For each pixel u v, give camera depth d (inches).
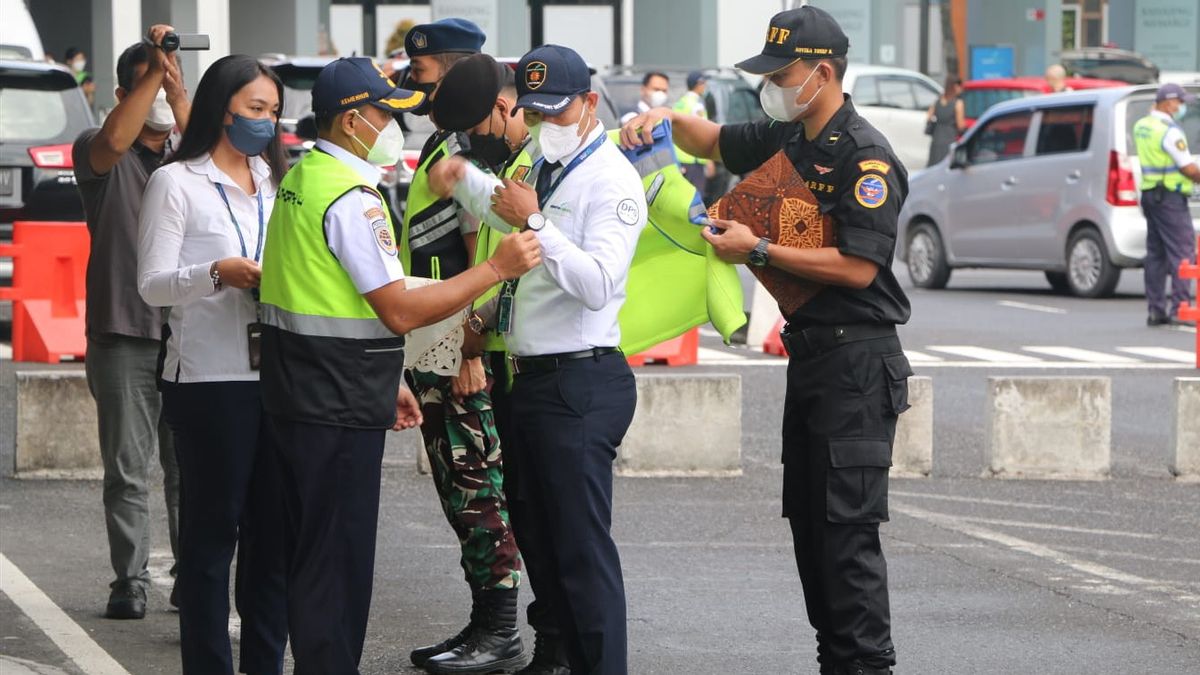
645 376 1071.0
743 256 573.9
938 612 770.2
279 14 3518.7
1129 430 1256.8
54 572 818.8
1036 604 786.2
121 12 3093.0
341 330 544.1
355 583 557.6
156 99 713.0
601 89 1835.6
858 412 580.7
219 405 597.3
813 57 570.9
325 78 547.8
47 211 1582.2
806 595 606.5
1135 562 872.9
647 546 893.2
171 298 590.9
